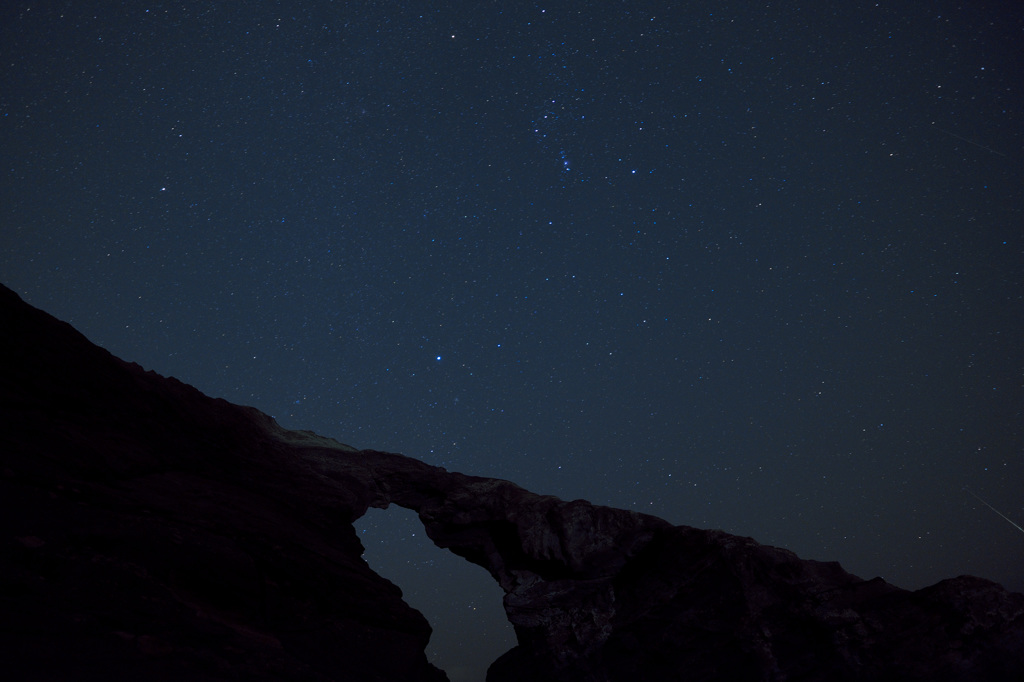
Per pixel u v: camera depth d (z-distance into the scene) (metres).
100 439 5.65
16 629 3.59
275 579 5.78
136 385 6.51
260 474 7.21
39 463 4.88
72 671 3.54
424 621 6.81
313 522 7.13
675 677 7.19
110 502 5.08
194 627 4.52
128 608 4.24
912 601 6.93
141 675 3.82
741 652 7.06
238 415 7.64
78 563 4.23
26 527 4.27
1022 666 6.46
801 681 6.83
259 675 4.50
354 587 6.52
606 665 7.48
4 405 5.08
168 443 6.42
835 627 6.88
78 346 6.11
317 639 5.67
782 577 7.27
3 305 5.61
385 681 5.82
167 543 4.99
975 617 6.63
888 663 6.65
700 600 7.39
